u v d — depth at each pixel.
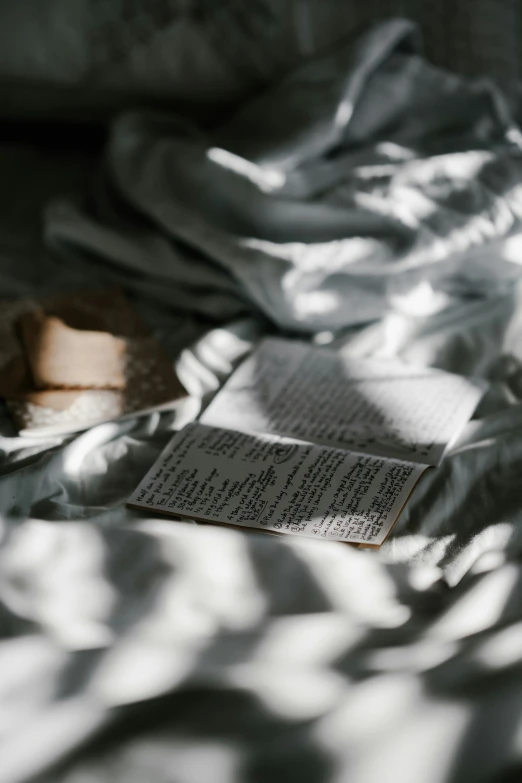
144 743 0.97
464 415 1.32
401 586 1.14
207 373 1.40
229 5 1.71
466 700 0.98
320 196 1.55
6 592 1.11
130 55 1.73
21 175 1.77
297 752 0.96
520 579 1.09
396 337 1.44
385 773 0.95
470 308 1.48
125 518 1.22
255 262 1.45
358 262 1.46
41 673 1.03
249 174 1.54
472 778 0.95
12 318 1.45
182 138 1.68
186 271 1.52
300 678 1.02
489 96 1.63
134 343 1.42
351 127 1.64
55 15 1.72
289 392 1.36
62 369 1.37
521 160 1.56
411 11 1.73
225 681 1.01
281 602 1.12
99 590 1.12
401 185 1.52
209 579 1.13
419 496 1.23
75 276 1.57
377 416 1.32
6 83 1.77
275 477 1.25
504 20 1.73
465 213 1.50
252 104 1.68
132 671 1.03
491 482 1.24
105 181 1.67
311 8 1.71
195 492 1.24
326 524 1.20
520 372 1.39
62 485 1.26
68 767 0.96
